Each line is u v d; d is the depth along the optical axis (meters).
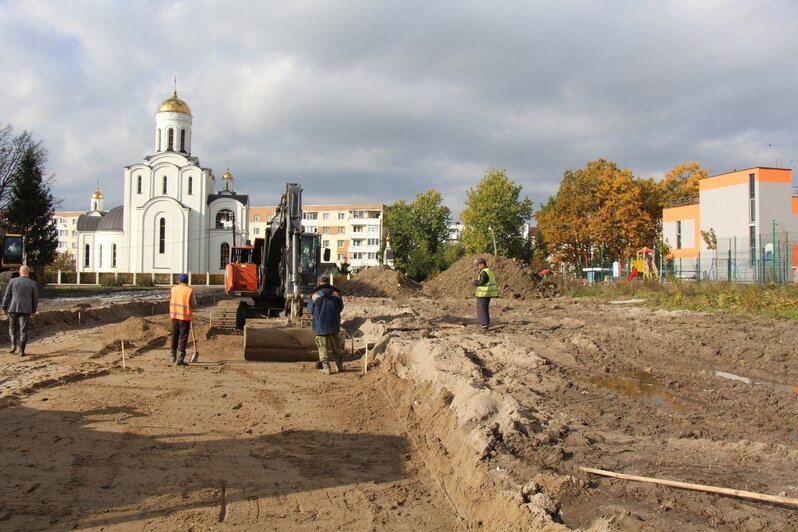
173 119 76.75
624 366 11.80
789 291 21.88
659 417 7.86
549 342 14.15
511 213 71.88
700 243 45.69
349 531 5.58
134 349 15.95
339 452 7.67
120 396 10.36
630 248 57.50
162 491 6.38
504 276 35.28
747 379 10.73
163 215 73.31
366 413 9.45
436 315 23.20
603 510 4.84
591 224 58.69
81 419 8.91
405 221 90.12
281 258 19.31
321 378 12.27
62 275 66.69
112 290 53.81
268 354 14.16
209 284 70.88
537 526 4.75
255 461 7.32
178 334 13.85
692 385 10.05
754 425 7.45
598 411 8.09
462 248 75.81
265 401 10.20
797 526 4.48
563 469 5.76
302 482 6.70
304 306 16.78
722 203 42.94
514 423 6.96
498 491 5.50
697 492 5.14
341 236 118.00
